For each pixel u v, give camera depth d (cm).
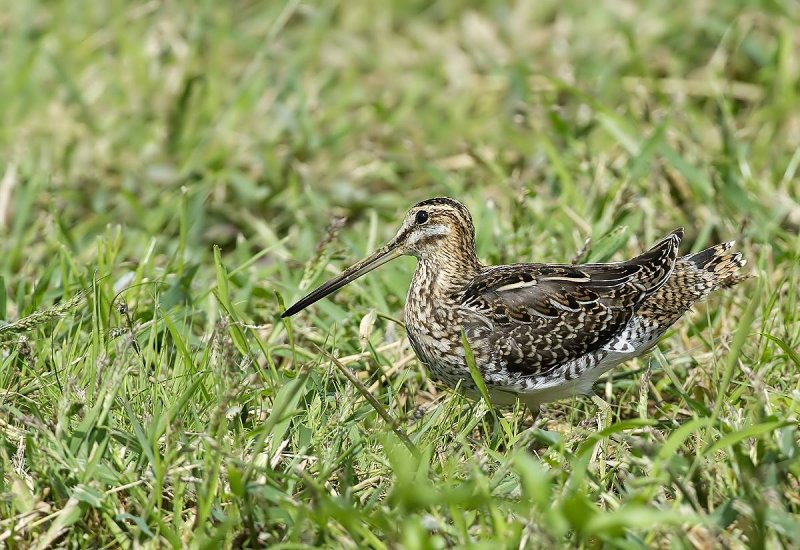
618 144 1536
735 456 866
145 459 918
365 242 1379
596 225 1309
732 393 1046
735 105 1681
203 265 1393
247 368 1034
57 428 894
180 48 1772
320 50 1817
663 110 1558
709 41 1795
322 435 948
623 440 947
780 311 1166
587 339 1080
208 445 886
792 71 1689
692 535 834
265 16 1886
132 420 898
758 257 1277
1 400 963
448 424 988
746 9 1795
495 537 814
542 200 1408
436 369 1105
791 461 848
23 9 1867
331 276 1287
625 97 1623
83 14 1877
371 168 1562
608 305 1089
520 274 1102
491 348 1068
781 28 1733
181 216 1288
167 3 1856
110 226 1276
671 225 1404
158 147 1608
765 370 1016
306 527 855
